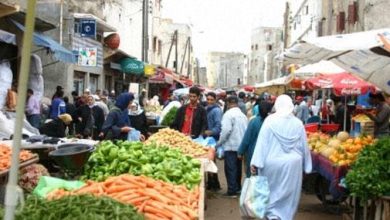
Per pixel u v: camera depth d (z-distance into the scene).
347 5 26.81
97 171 6.70
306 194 12.48
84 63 19.31
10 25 14.97
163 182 5.80
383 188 6.85
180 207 4.98
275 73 73.81
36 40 13.73
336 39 7.90
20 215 3.75
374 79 11.80
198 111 11.56
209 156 9.45
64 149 6.62
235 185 11.66
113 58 26.66
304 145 7.79
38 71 15.40
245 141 10.20
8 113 12.70
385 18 21.45
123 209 4.04
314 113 25.20
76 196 4.24
